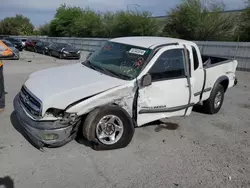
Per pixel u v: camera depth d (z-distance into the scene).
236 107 6.51
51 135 3.24
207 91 5.27
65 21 39.88
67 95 3.33
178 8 22.30
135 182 3.04
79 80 3.75
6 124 4.40
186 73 4.43
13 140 3.82
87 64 4.62
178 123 5.05
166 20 23.91
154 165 3.43
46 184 2.88
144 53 4.11
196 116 5.56
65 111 3.26
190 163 3.54
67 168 3.21
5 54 15.13
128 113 3.82
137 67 3.97
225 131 4.82
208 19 21.05
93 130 3.51
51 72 4.27
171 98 4.23
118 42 4.70
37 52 23.45
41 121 3.22
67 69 4.41
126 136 3.78
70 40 28.06
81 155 3.54
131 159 3.54
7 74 9.77
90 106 3.41
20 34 66.00
